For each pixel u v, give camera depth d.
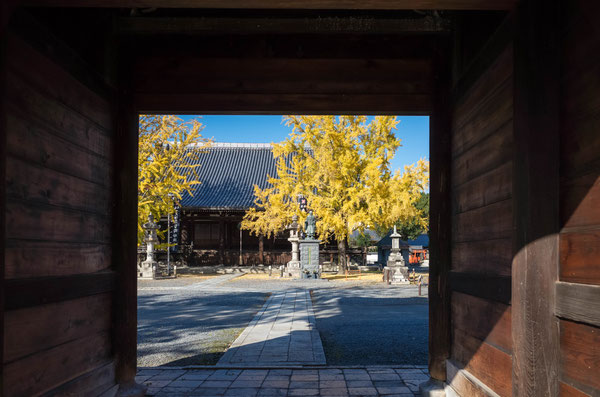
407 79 4.45
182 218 29.55
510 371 2.77
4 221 2.31
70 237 3.29
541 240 2.32
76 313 3.37
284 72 4.45
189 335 8.06
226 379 4.86
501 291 2.89
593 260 1.99
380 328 8.62
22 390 2.62
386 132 20.69
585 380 2.02
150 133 20.23
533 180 2.35
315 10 4.01
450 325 4.18
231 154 37.03
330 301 13.15
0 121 2.28
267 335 7.50
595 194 1.99
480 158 3.43
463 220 3.88
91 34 3.97
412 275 20.16
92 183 3.71
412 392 4.37
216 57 4.40
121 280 4.12
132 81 4.35
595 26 2.01
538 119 2.36
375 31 3.97
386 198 19.89
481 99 3.41
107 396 3.78
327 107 4.44
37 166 2.83
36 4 2.50
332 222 20.39
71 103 3.32
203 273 26.75
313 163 21.77
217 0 2.50
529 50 2.41
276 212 22.06
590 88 2.05
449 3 2.54
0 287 2.28
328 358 6.17
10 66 2.53
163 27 3.96
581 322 2.04
